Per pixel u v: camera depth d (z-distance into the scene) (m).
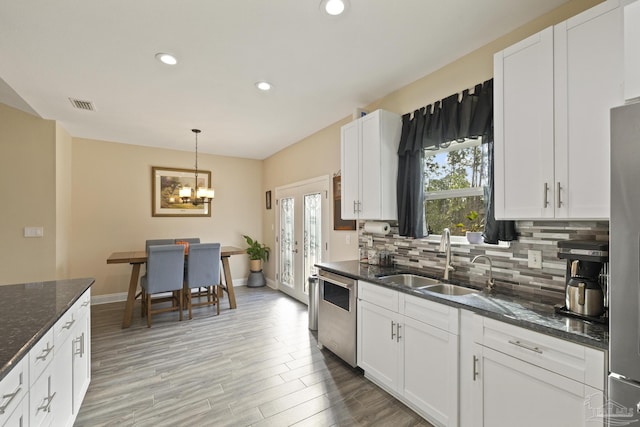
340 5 1.69
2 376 0.89
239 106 3.14
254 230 5.80
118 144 4.57
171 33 1.92
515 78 1.62
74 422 1.81
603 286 1.39
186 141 4.53
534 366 1.29
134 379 2.31
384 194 2.58
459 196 2.30
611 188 1.02
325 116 3.46
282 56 2.21
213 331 3.32
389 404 2.00
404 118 2.64
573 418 1.17
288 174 4.84
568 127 1.40
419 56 2.23
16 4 1.62
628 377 0.99
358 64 2.34
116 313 3.94
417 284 2.37
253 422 1.83
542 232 1.75
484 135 2.02
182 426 1.80
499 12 1.76
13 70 2.36
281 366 2.52
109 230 4.49
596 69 1.31
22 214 3.33
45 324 1.28
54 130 3.48
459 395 1.60
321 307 2.84
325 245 3.85
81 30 1.87
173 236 4.99
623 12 1.08
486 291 1.85
